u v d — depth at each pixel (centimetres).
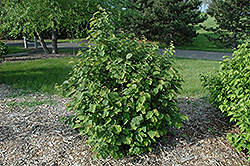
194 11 1733
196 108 427
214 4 1738
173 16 1791
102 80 262
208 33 2552
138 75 253
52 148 290
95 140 251
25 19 916
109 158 269
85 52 263
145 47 292
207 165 259
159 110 276
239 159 272
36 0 886
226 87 321
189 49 1789
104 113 237
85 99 250
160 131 272
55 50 1253
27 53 1271
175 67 294
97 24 259
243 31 1677
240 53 332
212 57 1360
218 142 308
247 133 263
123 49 261
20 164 260
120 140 253
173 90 265
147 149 287
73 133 328
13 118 385
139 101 246
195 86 564
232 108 296
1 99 481
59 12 946
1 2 961
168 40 1866
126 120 247
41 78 629
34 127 349
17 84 577
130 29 1984
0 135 325
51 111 416
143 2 2150
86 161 263
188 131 336
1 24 965
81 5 1034
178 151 285
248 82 297
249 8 1527
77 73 266
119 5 1133
